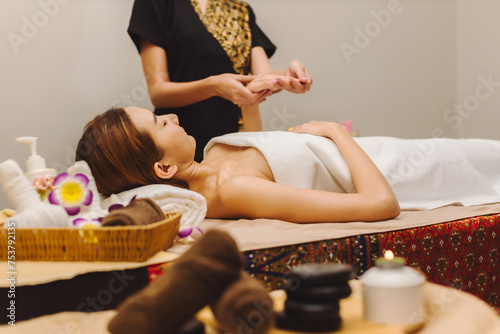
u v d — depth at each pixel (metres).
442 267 1.19
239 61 1.96
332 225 1.18
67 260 0.93
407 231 1.15
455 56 3.32
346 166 1.41
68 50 2.28
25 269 0.89
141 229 0.88
